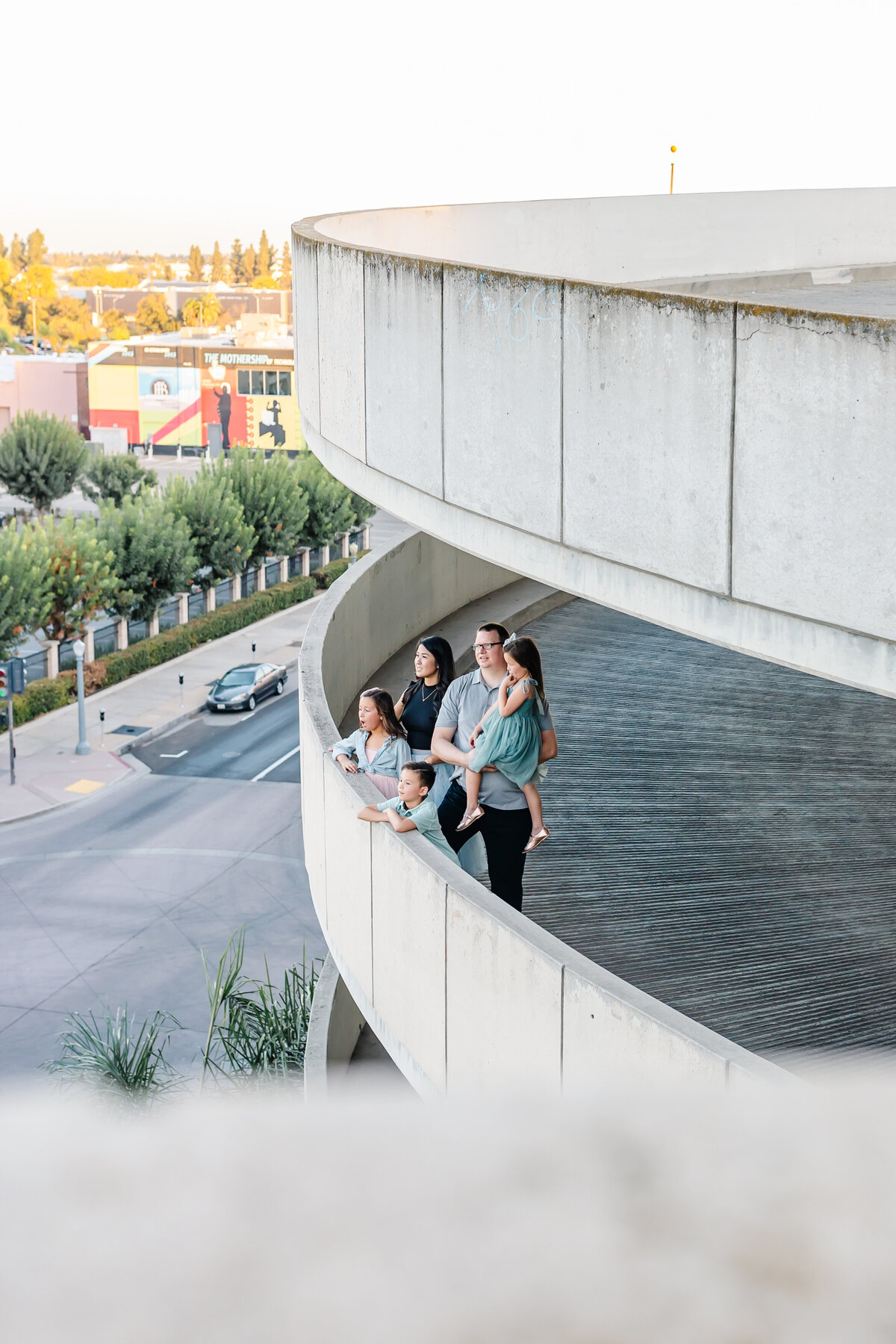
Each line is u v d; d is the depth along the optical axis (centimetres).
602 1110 34
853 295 1222
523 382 606
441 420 684
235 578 5603
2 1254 28
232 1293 27
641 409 534
